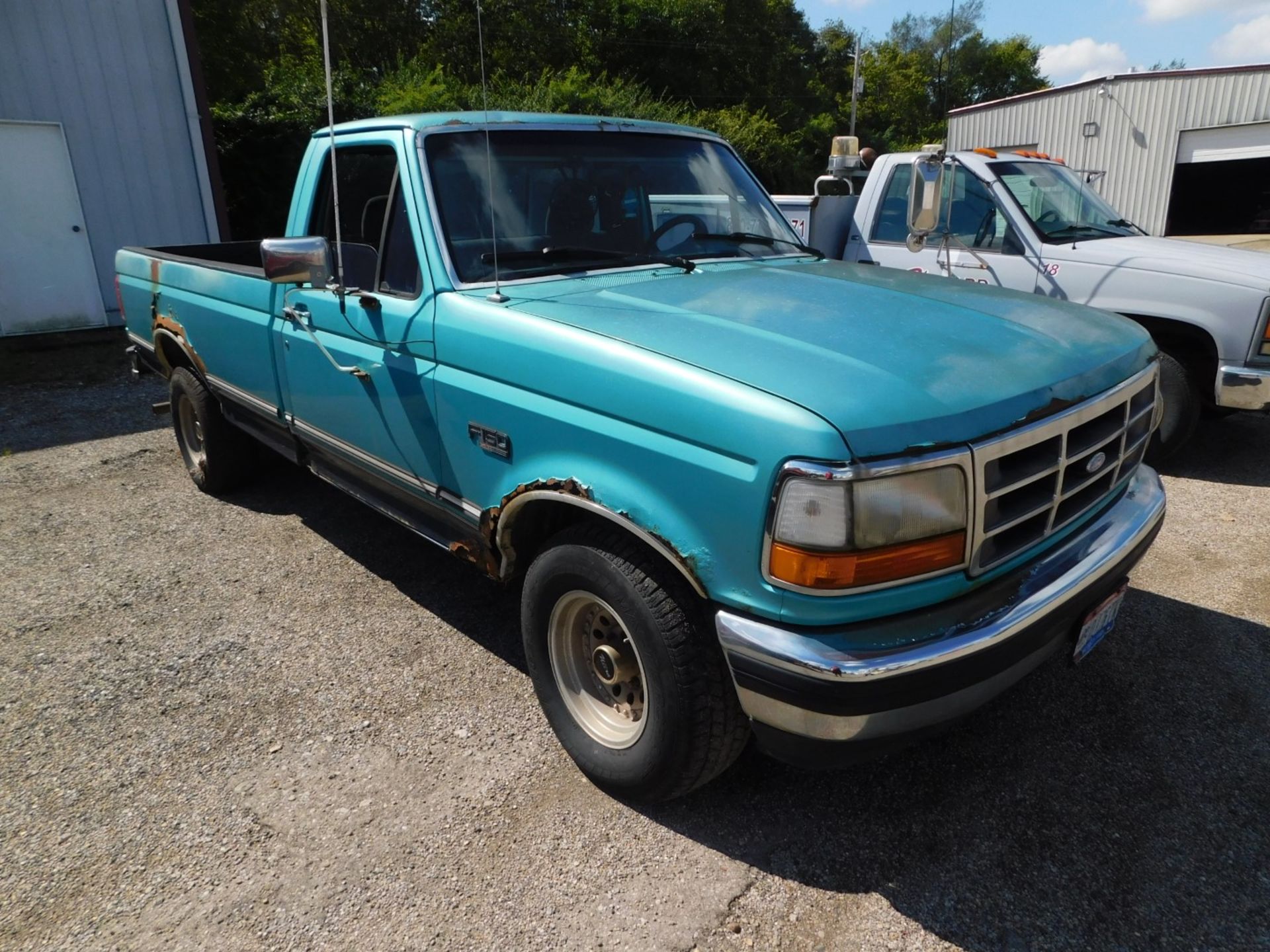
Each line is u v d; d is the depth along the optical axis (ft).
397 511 11.43
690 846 8.19
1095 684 10.71
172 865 8.04
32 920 7.45
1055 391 7.50
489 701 10.52
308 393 12.26
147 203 36.94
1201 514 16.08
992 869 7.88
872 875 7.83
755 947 7.09
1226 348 16.92
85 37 34.06
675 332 7.86
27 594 13.53
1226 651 11.42
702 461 6.86
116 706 10.52
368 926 7.33
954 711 6.98
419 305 9.74
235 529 15.97
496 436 8.79
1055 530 7.95
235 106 57.31
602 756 8.67
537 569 8.67
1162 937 7.14
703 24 108.27
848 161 25.41
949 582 6.94
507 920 7.37
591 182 11.14
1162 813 8.55
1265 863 7.91
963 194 20.53
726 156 13.12
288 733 9.95
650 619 7.52
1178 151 66.54
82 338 34.30
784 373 6.89
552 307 8.80
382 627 12.33
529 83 74.64
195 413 16.94
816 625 6.63
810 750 6.95
